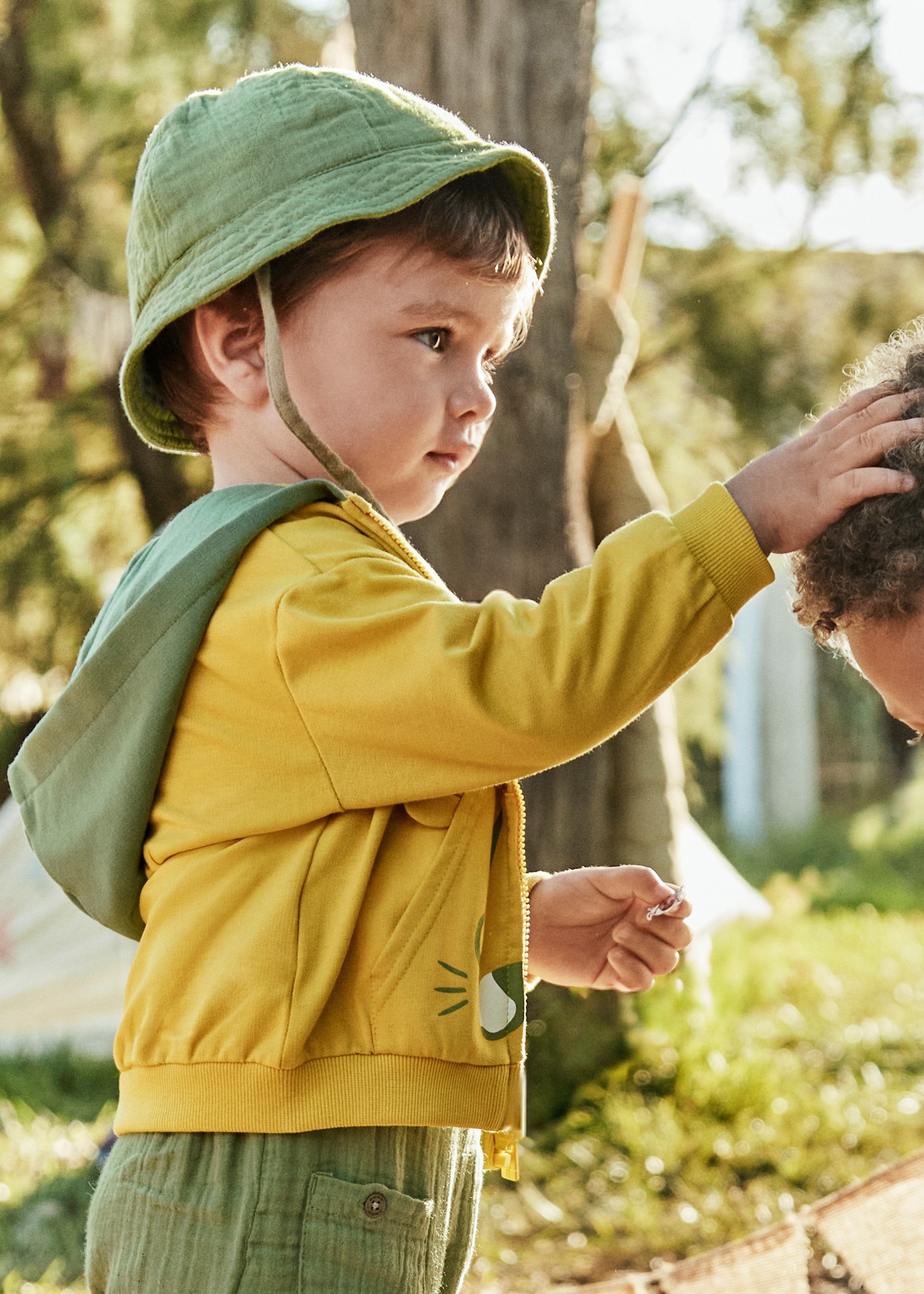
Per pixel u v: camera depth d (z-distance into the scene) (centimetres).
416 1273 133
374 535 145
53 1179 402
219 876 136
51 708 151
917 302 699
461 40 400
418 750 132
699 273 708
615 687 128
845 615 133
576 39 410
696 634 128
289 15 661
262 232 147
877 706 1405
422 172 148
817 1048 453
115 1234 135
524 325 172
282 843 136
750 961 579
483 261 150
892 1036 465
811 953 630
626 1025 405
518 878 140
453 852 136
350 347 148
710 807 1310
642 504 459
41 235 686
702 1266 204
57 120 649
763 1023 481
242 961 131
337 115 152
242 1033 129
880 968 601
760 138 698
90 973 586
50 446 698
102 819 144
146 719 141
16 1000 579
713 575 127
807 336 705
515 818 141
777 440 700
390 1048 130
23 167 657
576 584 131
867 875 947
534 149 405
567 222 410
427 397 150
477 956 135
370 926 133
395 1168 132
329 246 147
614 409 451
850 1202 200
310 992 129
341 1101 129
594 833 423
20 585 707
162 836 141
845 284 726
